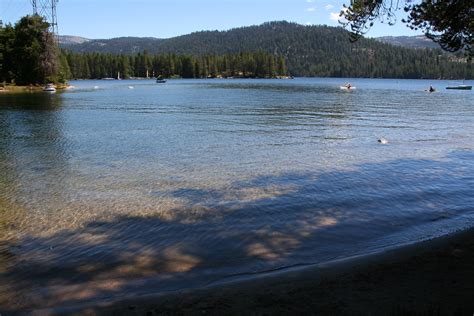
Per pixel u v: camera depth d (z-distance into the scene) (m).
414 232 10.90
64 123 35.97
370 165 18.73
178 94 83.62
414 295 6.81
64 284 8.18
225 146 23.92
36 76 109.56
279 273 8.33
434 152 22.19
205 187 15.08
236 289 7.58
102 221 11.73
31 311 7.12
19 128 32.75
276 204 13.09
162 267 8.88
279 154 21.47
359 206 12.98
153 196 14.05
